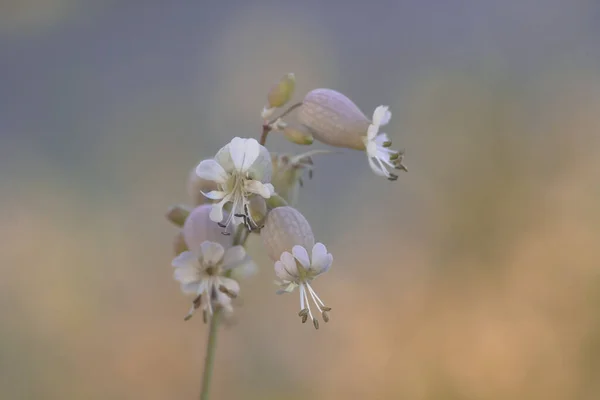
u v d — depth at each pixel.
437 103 0.88
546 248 0.77
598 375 0.72
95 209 0.86
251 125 0.95
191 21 1.02
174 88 0.98
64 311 0.77
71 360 0.75
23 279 0.79
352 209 0.87
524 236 0.78
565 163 0.81
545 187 0.80
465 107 0.86
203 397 0.54
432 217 0.82
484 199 0.80
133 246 0.84
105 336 0.77
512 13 0.95
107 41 1.00
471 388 0.74
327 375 0.75
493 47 0.93
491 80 0.88
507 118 0.84
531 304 0.75
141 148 0.93
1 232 0.82
